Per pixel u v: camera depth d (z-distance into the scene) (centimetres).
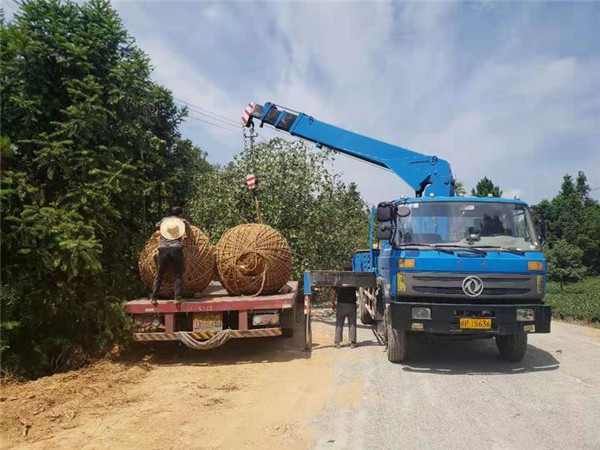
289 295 880
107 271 903
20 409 585
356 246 1656
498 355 855
